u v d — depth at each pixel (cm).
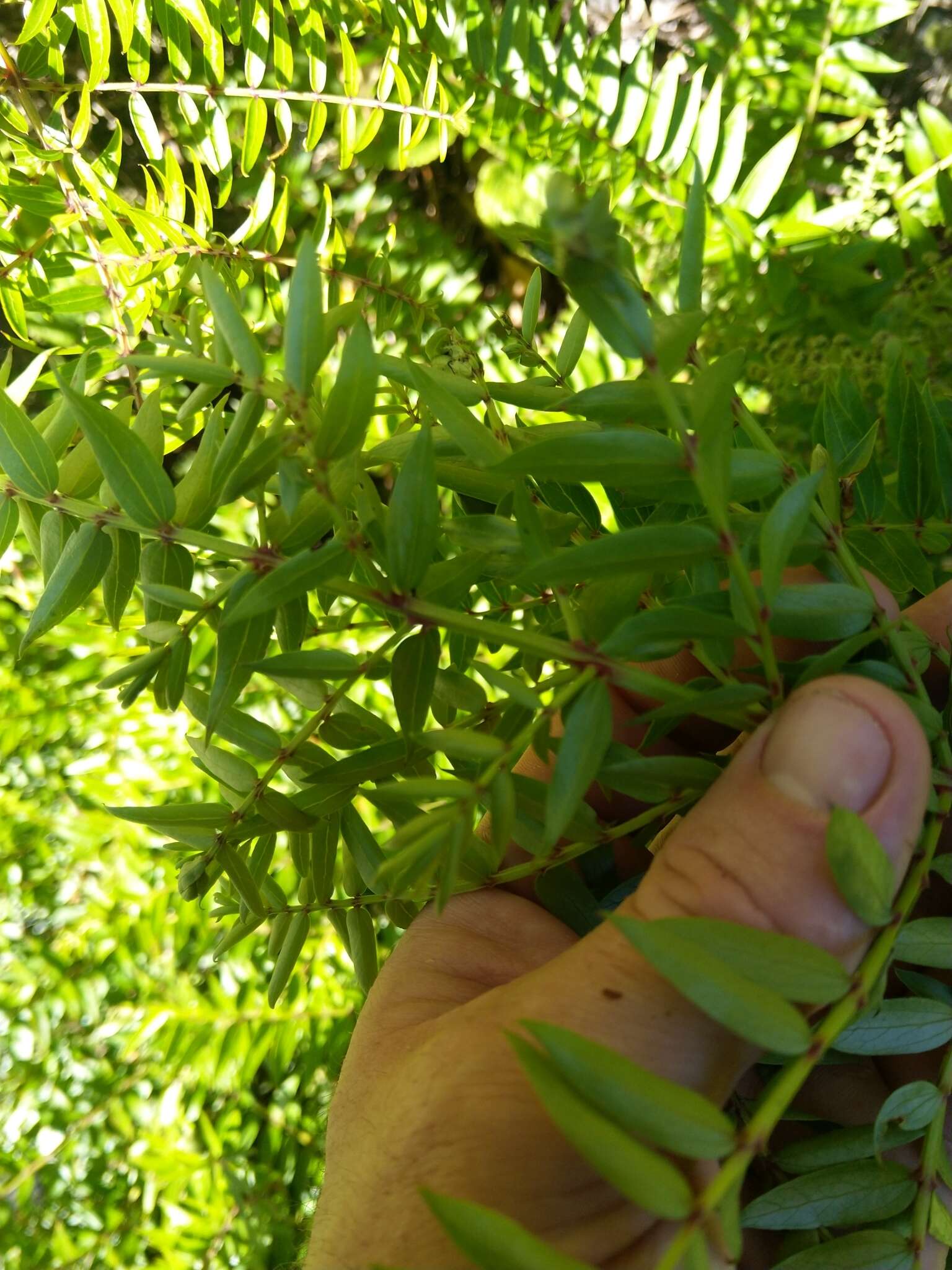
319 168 51
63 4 26
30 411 44
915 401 20
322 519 14
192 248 26
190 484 16
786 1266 13
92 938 48
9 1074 47
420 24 34
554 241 10
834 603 14
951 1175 14
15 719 45
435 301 34
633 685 12
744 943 11
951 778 14
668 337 12
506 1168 14
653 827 19
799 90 45
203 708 17
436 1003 20
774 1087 10
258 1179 46
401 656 14
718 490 11
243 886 17
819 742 13
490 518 16
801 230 41
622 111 37
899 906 13
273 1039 44
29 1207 46
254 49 29
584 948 15
